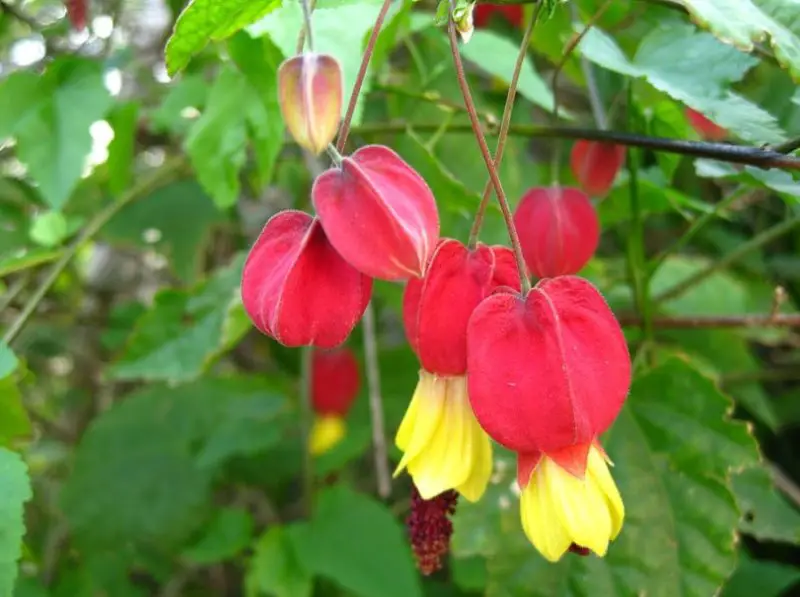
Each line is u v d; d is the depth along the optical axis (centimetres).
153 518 26
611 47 16
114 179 23
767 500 19
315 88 11
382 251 11
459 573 24
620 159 17
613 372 11
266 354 33
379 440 21
